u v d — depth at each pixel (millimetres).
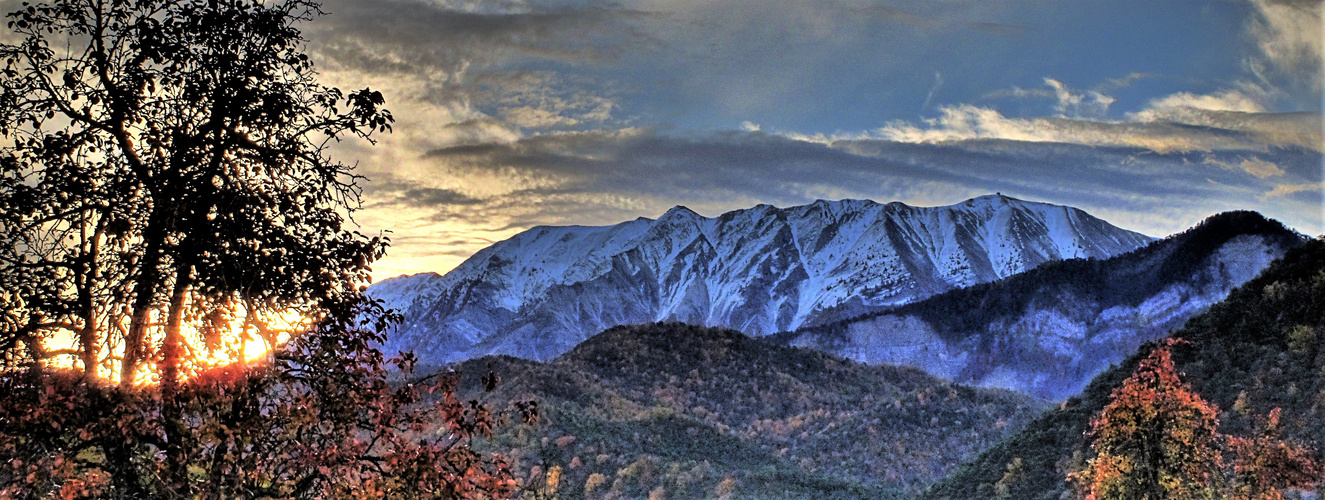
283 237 13312
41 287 13062
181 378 12688
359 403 13484
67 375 12914
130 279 13125
